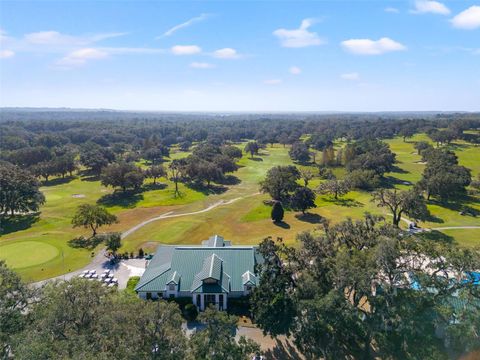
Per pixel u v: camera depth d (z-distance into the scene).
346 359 35.03
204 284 44.69
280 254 45.41
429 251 36.41
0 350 28.44
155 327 26.81
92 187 123.94
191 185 124.56
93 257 61.66
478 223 78.56
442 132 177.38
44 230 77.81
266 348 37.22
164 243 69.19
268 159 179.75
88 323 29.20
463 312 31.50
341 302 30.52
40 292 33.69
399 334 34.69
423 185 95.38
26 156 150.50
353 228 44.56
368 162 125.12
